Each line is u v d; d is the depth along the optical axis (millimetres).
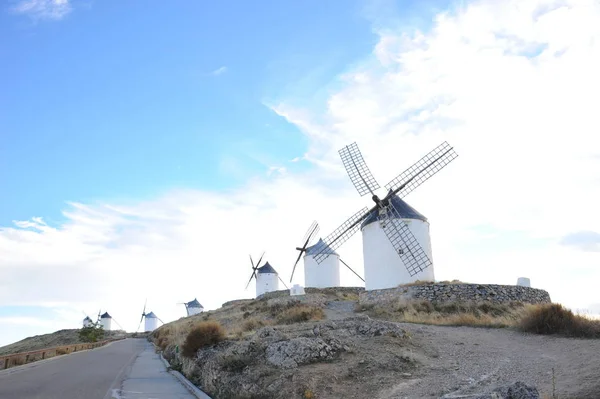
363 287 49594
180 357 23109
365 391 11133
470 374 11969
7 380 17391
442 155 38250
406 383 11477
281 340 15305
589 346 13906
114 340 66375
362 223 37875
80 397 13984
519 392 8125
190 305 97750
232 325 32375
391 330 16438
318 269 54219
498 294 30328
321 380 11797
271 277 66938
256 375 13000
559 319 17125
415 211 36469
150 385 17266
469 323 21453
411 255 34594
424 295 30359
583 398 8750
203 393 14734
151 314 108000
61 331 85812
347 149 40438
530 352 14250
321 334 15922
